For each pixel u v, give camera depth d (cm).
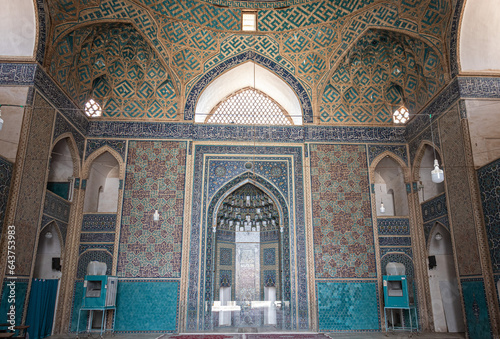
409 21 715
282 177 787
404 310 729
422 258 737
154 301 700
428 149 769
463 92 632
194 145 789
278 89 860
